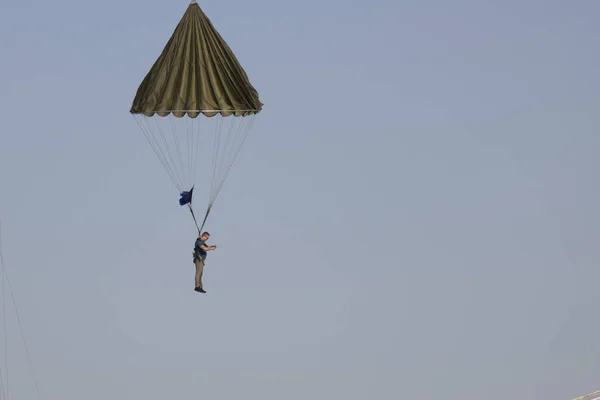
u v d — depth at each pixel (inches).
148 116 5654.5
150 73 5723.4
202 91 5565.9
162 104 5575.8
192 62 5615.2
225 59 5659.5
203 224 5575.8
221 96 5600.4
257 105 5733.3
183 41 5649.6
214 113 5625.0
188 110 5551.2
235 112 5620.1
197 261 5482.3
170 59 5644.7
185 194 5551.2
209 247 5497.1
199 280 5477.4
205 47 5639.8
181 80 5595.5
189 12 5689.0
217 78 5620.1
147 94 5625.0
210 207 5610.2
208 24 5689.0
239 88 5649.6
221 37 5728.3
